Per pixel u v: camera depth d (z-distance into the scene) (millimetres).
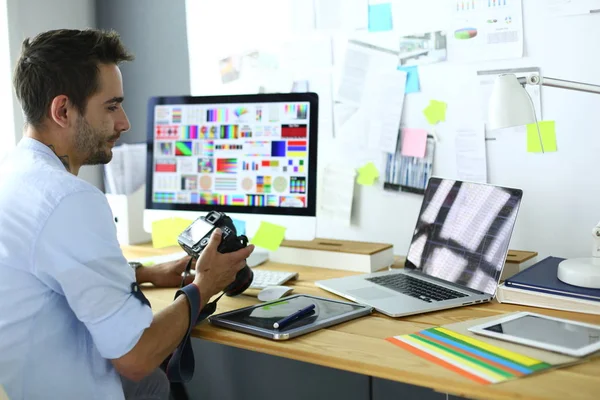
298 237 1684
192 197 1809
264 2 1985
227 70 2092
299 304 1324
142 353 1074
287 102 1691
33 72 1152
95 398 1129
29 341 1084
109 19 2342
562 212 1584
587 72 1521
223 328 1220
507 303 1324
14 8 2062
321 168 1948
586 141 1535
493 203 1424
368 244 1750
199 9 2127
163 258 1783
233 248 1325
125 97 2354
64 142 1194
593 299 1202
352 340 1116
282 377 1676
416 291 1398
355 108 1863
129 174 2047
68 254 1048
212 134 1780
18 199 1079
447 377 922
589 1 1497
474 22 1650
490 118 1373
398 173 1813
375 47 1810
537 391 869
